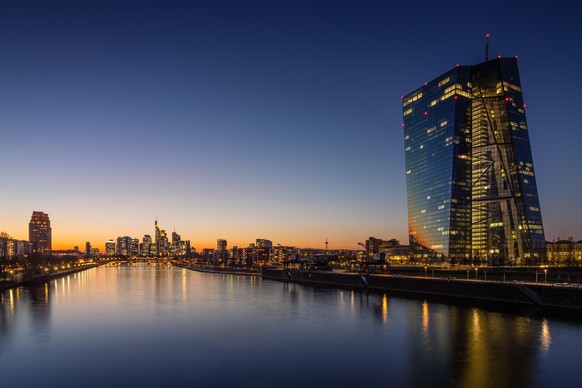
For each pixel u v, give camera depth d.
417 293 148.88
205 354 66.31
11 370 58.50
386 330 82.56
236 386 51.69
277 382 52.91
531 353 63.16
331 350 67.75
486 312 100.94
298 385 51.78
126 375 56.12
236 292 169.50
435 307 111.94
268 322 94.19
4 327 89.25
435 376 53.97
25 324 92.75
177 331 84.19
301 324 91.12
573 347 66.38
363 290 170.38
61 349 69.88
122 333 82.50
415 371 56.09
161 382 53.25
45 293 165.50
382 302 126.25
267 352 67.06
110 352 67.75
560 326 82.38
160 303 131.50
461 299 127.25
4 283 192.88
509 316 94.81
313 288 187.12
